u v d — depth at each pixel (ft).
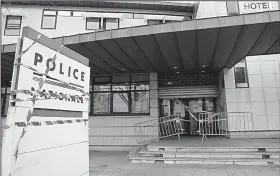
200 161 21.70
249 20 18.37
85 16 43.91
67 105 9.23
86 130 10.64
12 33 42.63
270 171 18.45
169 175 17.83
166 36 20.75
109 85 36.91
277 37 21.02
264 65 33.14
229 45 23.06
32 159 7.11
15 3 43.42
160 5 44.52
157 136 32.86
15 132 6.54
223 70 33.30
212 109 38.34
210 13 36.19
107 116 35.01
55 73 8.58
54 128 8.30
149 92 35.27
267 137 31.19
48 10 44.27
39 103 7.57
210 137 33.86
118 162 23.79
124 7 44.91
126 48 23.90
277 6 34.32
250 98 32.30
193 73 36.81
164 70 34.63
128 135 33.86
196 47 23.66
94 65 30.89
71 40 22.29
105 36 21.31
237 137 31.45
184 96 35.65
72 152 9.35
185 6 44.34
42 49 7.91
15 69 6.73
